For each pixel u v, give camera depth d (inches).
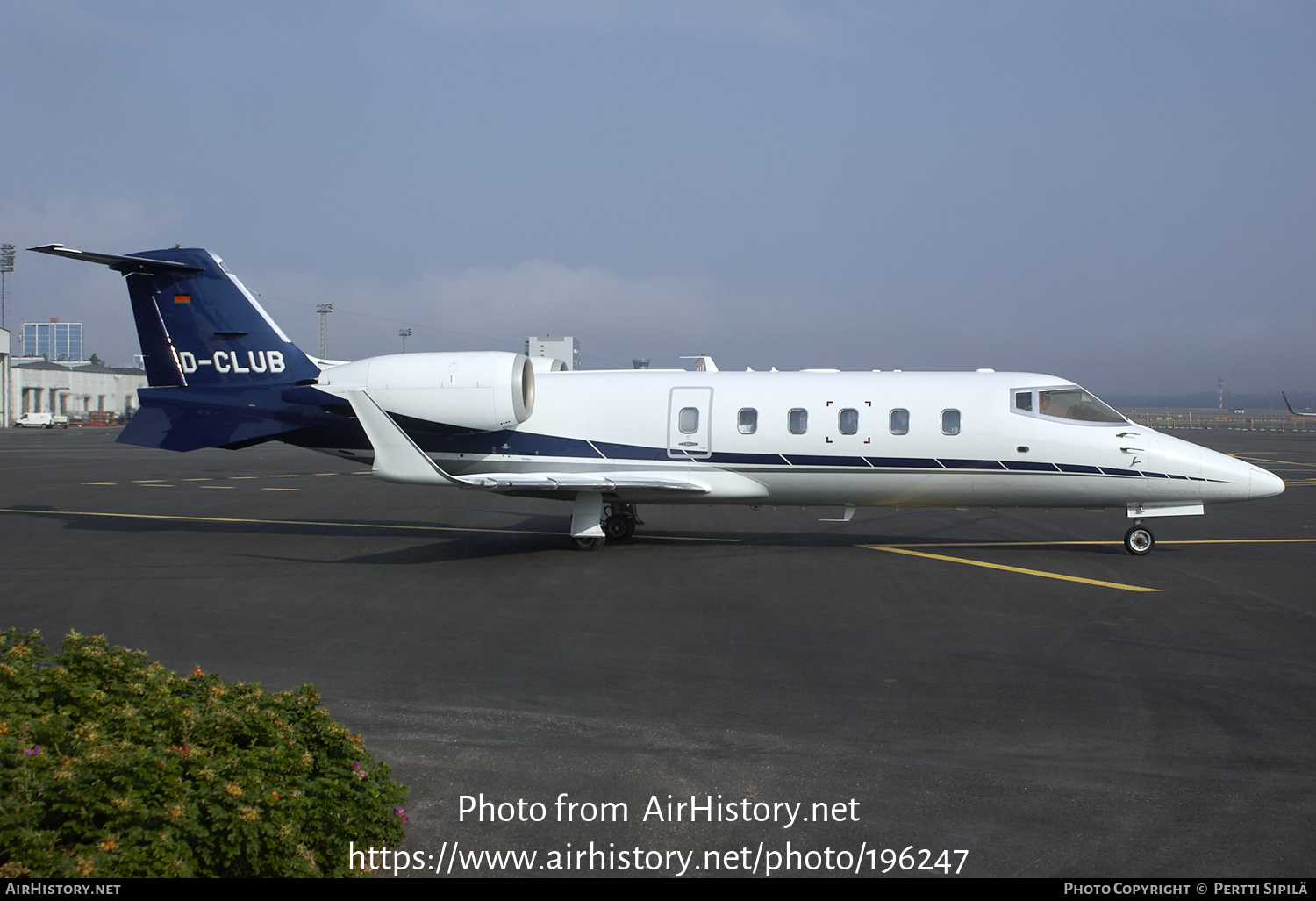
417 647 390.6
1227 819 230.4
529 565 589.9
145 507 910.4
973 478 637.9
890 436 639.1
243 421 711.7
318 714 233.6
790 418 650.8
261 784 195.0
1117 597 492.1
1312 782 252.1
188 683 250.7
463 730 291.0
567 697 323.0
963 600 483.2
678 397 669.3
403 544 680.4
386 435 600.7
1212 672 353.7
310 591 506.6
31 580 538.3
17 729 206.2
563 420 685.3
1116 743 279.7
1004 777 255.1
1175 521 823.1
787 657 373.7
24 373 3764.8
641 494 665.6
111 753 194.7
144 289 727.1
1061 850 215.0
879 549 657.0
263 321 716.7
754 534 736.3
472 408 668.7
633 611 458.6
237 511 882.1
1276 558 620.7
